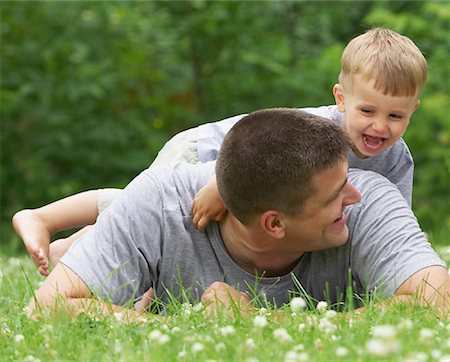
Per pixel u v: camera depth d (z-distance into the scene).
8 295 6.85
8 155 17.16
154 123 17.78
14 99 16.42
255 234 5.53
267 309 5.40
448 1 16.61
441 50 16.45
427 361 4.23
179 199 5.77
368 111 6.14
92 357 4.54
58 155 16.95
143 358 4.46
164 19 17.42
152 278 5.82
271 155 5.32
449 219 14.86
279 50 17.33
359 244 5.64
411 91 6.09
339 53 16.45
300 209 5.36
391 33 6.30
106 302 5.43
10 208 17.08
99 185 17.09
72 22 17.27
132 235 5.66
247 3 17.34
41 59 17.09
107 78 16.72
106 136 16.80
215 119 17.62
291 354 4.32
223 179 5.43
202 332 4.98
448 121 15.74
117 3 17.34
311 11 17.81
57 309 5.29
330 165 5.32
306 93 16.98
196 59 17.83
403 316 5.06
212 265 5.76
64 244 6.61
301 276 5.82
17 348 4.81
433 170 16.20
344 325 4.91
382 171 6.49
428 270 5.39
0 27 17.09
